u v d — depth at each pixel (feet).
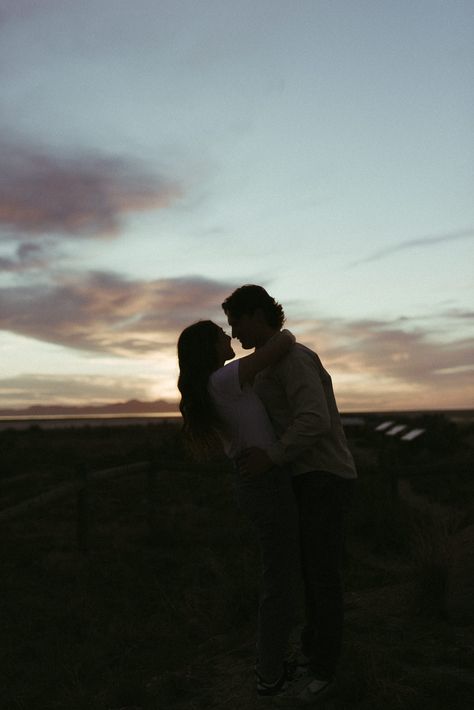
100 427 136.36
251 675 11.90
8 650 16.29
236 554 25.39
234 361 10.14
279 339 9.98
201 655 14.42
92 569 24.06
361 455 65.62
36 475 47.01
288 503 10.05
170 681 12.16
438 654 11.73
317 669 10.28
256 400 10.23
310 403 9.55
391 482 30.81
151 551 27.02
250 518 10.18
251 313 10.43
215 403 10.19
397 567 22.33
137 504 38.50
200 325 10.70
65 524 33.17
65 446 84.28
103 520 34.30
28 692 13.52
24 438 107.34
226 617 16.69
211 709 10.80
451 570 14.29
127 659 15.17
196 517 33.06
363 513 28.84
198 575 22.85
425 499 39.27
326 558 10.09
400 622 13.55
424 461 57.00
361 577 20.61
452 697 10.12
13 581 22.77
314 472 10.11
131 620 18.15
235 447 10.19
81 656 15.42
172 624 17.37
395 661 11.47
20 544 28.17
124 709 11.73
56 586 22.27
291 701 10.38
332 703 10.35
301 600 15.28
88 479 27.20
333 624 10.10
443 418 99.35
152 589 21.68
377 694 10.27
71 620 18.57
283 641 10.34
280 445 9.63
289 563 10.21
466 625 13.11
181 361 10.55
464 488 40.70
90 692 13.19
